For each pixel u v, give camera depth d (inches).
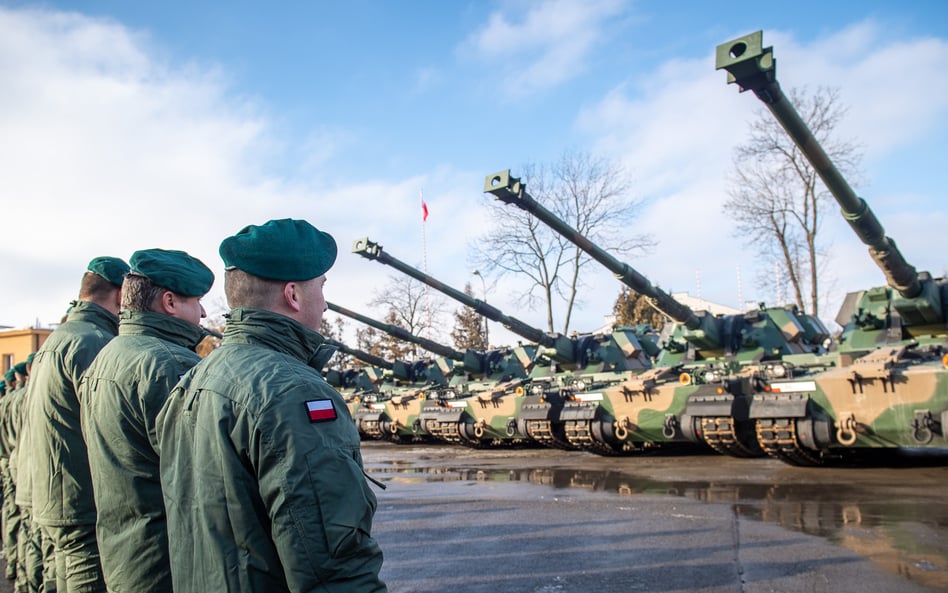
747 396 559.5
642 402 606.5
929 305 545.0
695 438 571.5
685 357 713.6
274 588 94.6
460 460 696.4
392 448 867.4
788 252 1181.7
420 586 272.7
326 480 92.7
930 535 318.0
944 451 611.2
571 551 314.7
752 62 327.9
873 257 504.7
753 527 344.8
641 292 615.5
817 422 487.2
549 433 679.7
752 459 602.9
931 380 446.6
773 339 663.8
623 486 486.0
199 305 165.0
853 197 442.6
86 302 191.9
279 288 113.5
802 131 380.2
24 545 259.1
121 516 134.0
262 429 93.1
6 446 303.4
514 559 305.3
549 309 1315.2
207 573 94.7
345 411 102.0
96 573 168.4
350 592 91.9
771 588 252.8
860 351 551.5
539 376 847.1
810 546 305.9
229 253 111.7
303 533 90.4
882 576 262.1
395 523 390.9
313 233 118.2
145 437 134.5
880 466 530.9
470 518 396.5
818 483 462.0
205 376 103.9
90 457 139.9
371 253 665.0
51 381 169.6
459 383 991.0
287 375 99.4
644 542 324.8
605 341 794.2
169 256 160.1
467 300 725.9
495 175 499.2
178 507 101.0
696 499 423.8
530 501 441.4
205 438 97.8
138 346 142.4
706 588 255.9
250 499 94.5
